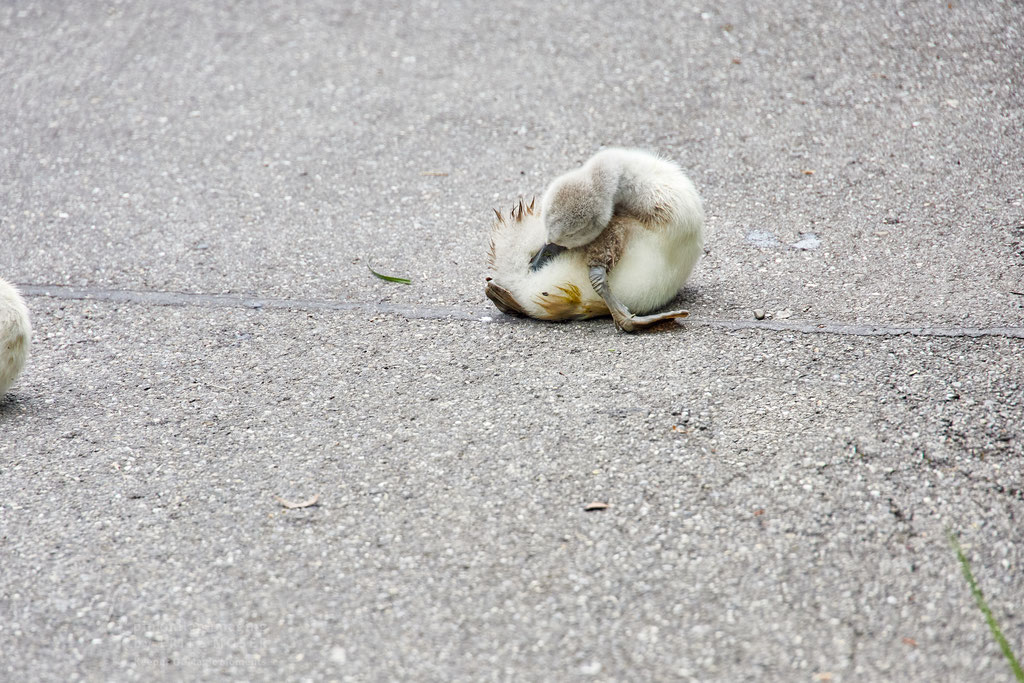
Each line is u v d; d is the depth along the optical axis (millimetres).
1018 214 5715
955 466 3799
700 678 3004
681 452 3986
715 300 5121
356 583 3461
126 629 3322
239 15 9133
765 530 3555
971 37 7789
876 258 5406
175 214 6410
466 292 5422
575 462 3982
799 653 3066
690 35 8219
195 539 3709
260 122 7488
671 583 3361
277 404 4555
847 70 7543
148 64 8359
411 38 8555
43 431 4434
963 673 2967
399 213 6305
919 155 6453
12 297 4480
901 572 3338
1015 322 4711
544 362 4707
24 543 3732
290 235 6125
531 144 6980
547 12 8805
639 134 6980
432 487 3908
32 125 7555
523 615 3283
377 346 4969
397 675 3092
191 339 5133
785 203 6066
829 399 4254
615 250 4676
